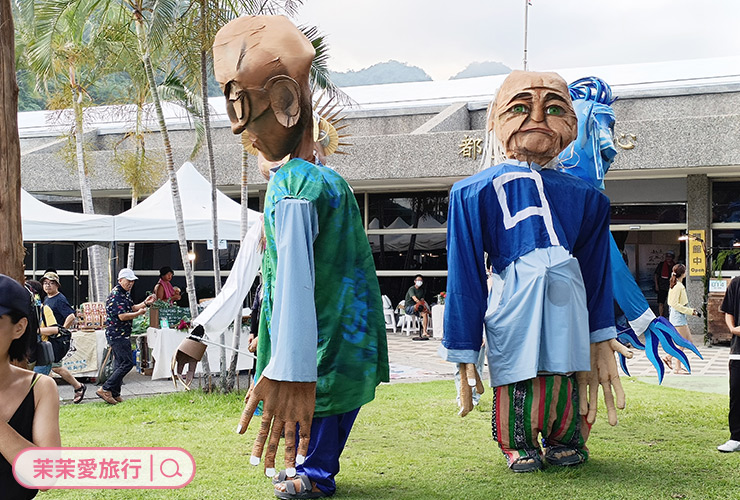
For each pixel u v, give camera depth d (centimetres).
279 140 472
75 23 1360
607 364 553
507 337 527
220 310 698
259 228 730
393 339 1809
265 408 428
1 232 497
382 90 2245
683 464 559
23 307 276
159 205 1259
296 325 430
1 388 275
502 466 563
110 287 1477
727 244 1809
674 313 1297
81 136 1711
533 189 536
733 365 598
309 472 486
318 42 960
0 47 498
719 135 1581
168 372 1132
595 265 560
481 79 2209
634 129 1634
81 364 1112
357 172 1806
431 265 2062
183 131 2181
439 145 1752
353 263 489
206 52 920
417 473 548
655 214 1867
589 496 479
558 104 541
